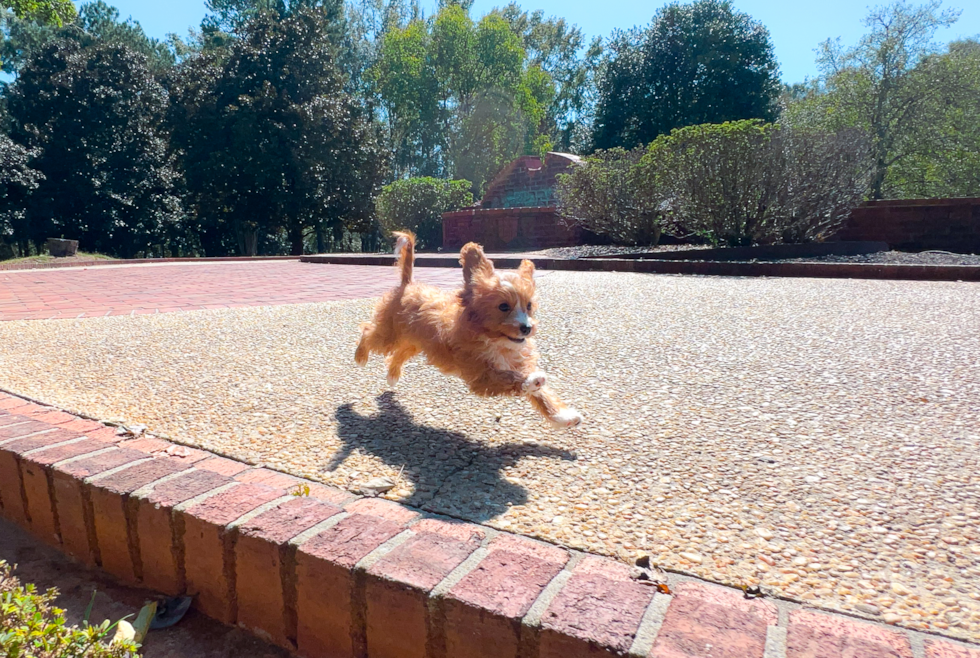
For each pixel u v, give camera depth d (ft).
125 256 122.62
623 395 12.41
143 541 8.33
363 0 184.55
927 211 44.52
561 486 8.66
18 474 9.82
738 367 14.01
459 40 154.92
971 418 10.53
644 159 48.37
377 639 6.52
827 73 98.68
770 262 36.52
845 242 41.70
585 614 5.66
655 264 39.60
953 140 86.58
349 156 111.24
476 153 160.15
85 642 5.91
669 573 6.55
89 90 112.68
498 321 10.68
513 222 68.23
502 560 6.61
